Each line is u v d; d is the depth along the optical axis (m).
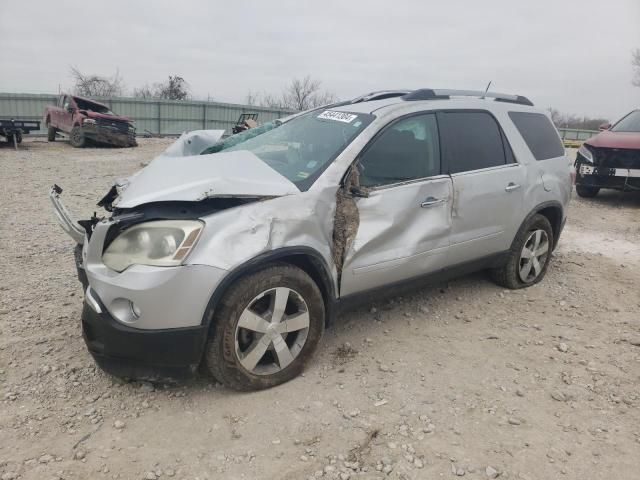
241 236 2.99
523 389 3.40
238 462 2.66
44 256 5.61
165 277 2.80
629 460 2.77
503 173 4.50
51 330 3.90
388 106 4.00
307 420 3.00
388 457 2.73
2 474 2.49
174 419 2.98
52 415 2.95
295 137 4.06
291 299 3.28
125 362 2.95
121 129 20.48
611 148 9.52
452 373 3.56
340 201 3.46
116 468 2.59
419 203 3.86
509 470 2.67
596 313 4.66
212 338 3.01
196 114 33.50
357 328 4.16
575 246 6.90
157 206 3.09
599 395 3.37
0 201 8.50
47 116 22.42
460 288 5.05
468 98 4.59
